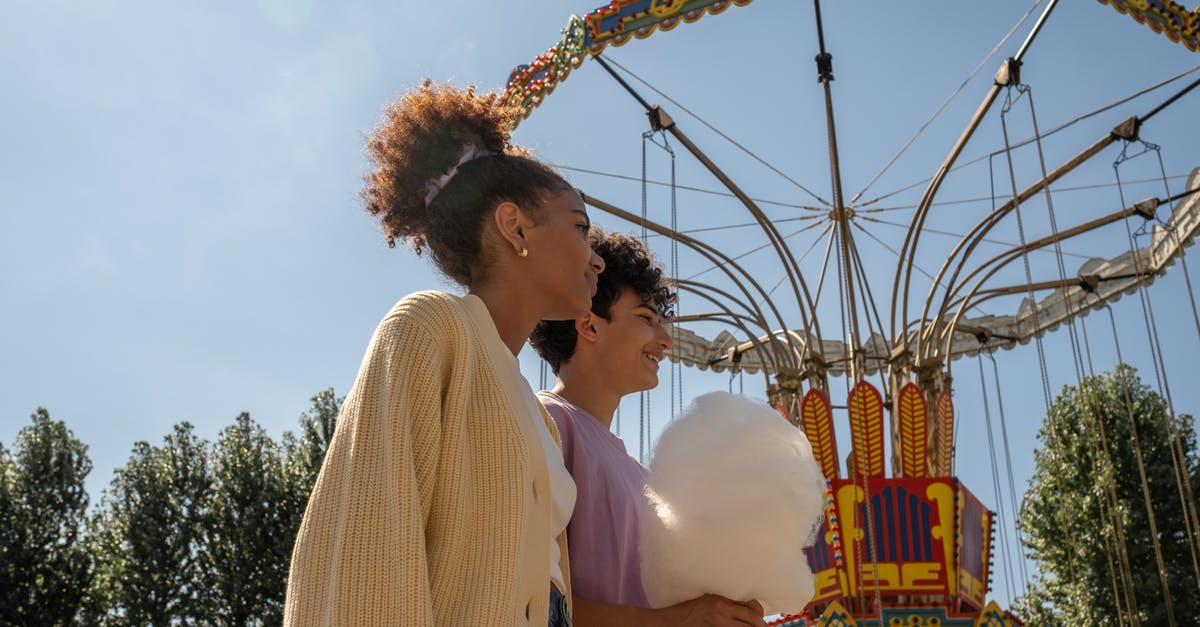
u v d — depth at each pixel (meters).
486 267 2.21
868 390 10.34
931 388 11.38
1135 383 25.17
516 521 1.77
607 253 3.42
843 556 9.55
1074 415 24.83
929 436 11.08
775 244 11.42
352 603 1.54
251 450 27.59
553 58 11.09
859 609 9.46
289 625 1.57
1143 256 14.52
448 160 2.25
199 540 26.39
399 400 1.69
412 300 1.84
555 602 2.02
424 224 2.29
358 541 1.58
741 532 2.45
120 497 26.77
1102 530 23.42
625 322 3.38
